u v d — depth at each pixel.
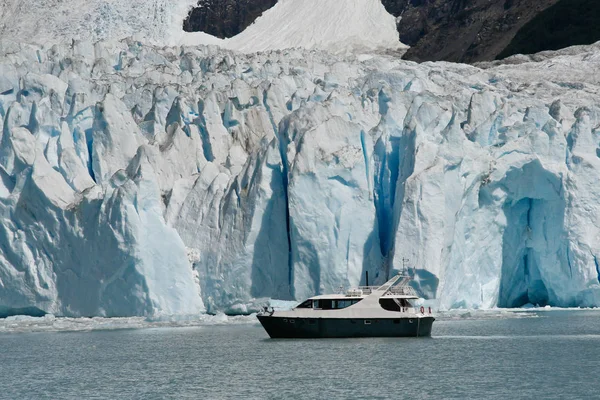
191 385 166.88
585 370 174.38
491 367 178.00
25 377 177.25
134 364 187.62
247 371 176.88
